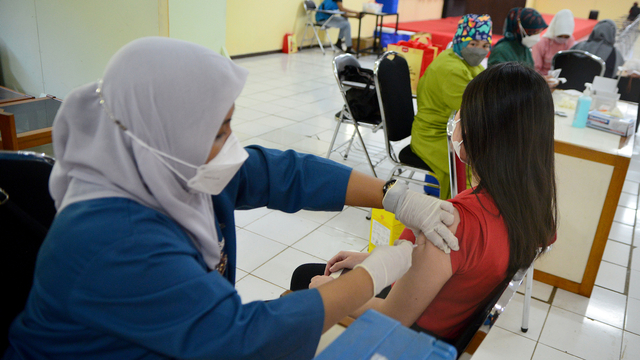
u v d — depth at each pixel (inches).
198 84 28.4
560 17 165.5
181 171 29.8
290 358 27.8
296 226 112.0
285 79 257.4
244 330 25.8
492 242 39.4
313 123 186.5
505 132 39.6
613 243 116.6
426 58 201.2
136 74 27.6
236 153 32.3
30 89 145.3
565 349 80.0
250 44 308.7
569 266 94.6
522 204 40.0
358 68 132.9
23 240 36.4
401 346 22.9
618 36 267.1
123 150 28.1
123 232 26.2
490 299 36.6
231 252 41.3
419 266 39.6
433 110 110.3
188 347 25.1
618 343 82.4
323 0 342.0
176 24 119.5
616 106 111.3
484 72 41.6
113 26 122.3
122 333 25.3
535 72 40.1
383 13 343.0
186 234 30.8
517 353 78.3
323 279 47.9
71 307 25.5
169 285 25.5
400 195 40.9
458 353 32.1
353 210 122.5
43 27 133.5
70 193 28.4
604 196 87.3
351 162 151.0
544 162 40.7
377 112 128.8
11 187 36.4
